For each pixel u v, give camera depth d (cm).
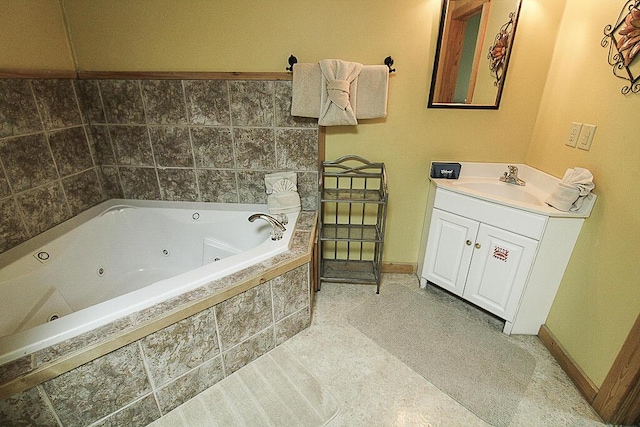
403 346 175
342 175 216
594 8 150
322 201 200
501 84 188
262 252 162
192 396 145
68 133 192
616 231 135
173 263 226
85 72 195
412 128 203
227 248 217
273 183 209
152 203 226
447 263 202
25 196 168
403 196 222
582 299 153
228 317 145
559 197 155
